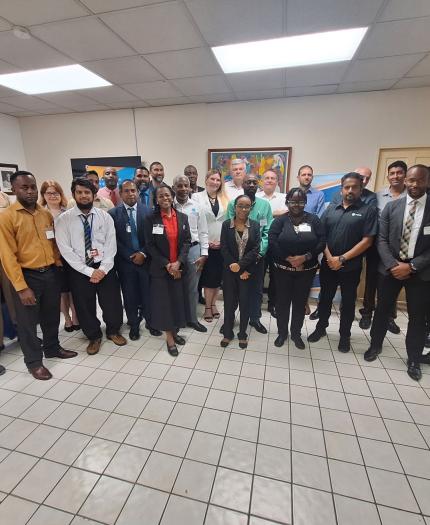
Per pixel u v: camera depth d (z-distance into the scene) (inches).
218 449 59.4
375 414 68.4
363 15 84.8
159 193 86.4
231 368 86.4
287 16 85.1
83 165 199.2
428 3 79.4
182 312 95.6
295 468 55.4
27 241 77.9
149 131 183.5
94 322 95.7
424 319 79.5
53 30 92.0
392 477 53.6
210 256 113.3
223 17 85.4
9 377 83.2
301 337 105.5
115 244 94.0
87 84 140.4
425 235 74.3
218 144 175.8
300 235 85.8
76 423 66.3
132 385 79.1
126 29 91.6
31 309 80.0
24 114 195.5
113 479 53.4
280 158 168.7
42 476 54.0
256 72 125.1
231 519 46.8
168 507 48.7
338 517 47.1
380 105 151.5
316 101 158.2
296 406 71.1
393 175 102.6
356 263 87.0
